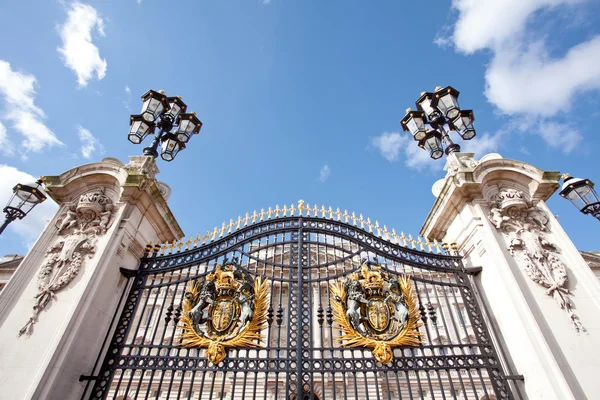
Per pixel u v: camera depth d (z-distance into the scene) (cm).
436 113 906
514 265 679
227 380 1520
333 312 696
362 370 616
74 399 589
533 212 742
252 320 669
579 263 672
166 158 906
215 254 765
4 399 534
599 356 571
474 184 762
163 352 1518
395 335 657
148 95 884
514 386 604
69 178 784
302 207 851
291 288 705
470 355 641
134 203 770
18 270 672
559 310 623
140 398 1527
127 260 757
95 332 650
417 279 739
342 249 777
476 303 705
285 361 618
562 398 532
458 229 808
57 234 734
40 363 566
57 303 636
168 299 1700
